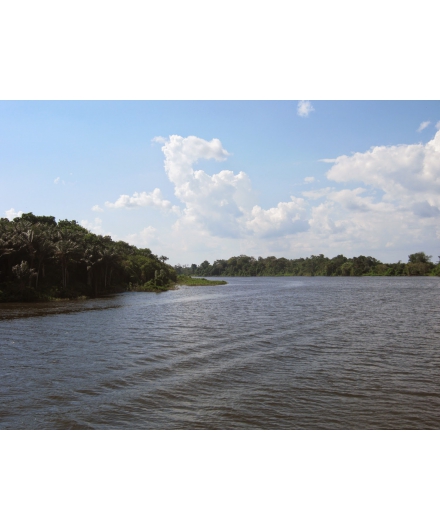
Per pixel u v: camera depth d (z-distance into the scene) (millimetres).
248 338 31312
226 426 14086
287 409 15703
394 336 31938
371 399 16828
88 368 22078
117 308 57031
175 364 22922
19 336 32719
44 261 76000
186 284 144875
